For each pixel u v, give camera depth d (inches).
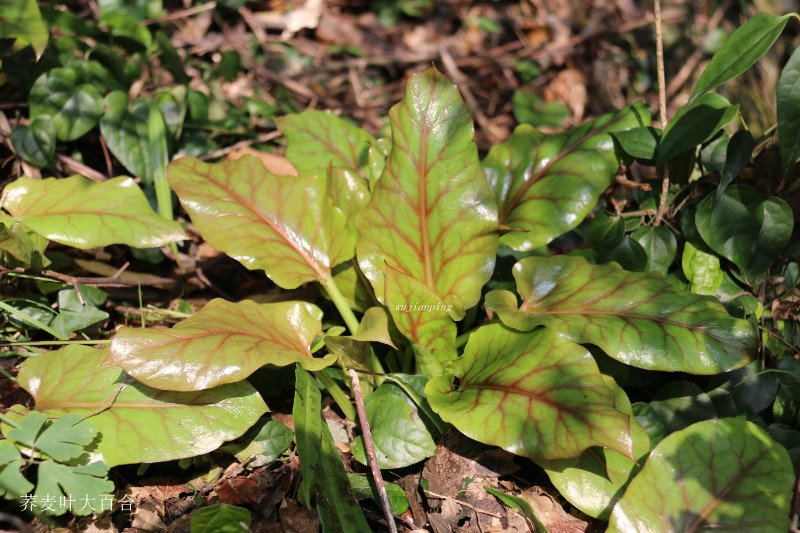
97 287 28.0
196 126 33.4
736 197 26.2
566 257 25.5
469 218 24.7
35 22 27.9
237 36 40.7
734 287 27.0
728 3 41.6
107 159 31.3
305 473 21.6
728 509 21.4
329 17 43.6
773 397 24.9
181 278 29.7
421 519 23.4
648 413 24.6
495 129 40.1
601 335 23.3
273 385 26.0
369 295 26.8
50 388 22.9
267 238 25.7
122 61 32.6
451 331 24.9
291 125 29.0
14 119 30.9
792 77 24.5
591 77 42.3
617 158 27.2
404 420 24.1
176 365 21.9
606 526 23.1
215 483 23.7
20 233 24.2
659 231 27.0
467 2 46.0
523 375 23.1
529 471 24.7
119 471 23.7
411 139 24.5
